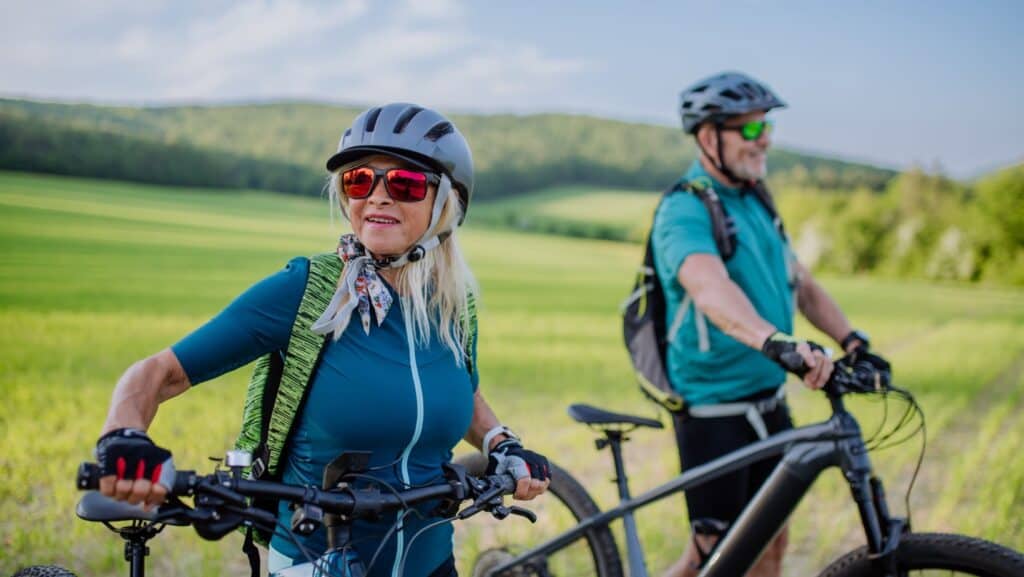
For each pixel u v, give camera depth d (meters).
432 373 2.60
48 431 7.90
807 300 4.63
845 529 6.05
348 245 2.58
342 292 2.52
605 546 4.23
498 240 61.12
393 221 2.55
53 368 11.45
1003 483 6.92
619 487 4.20
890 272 69.81
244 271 31.86
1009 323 28.03
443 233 2.65
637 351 4.41
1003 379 14.17
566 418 9.88
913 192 72.50
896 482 7.35
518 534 5.22
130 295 23.19
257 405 2.58
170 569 4.98
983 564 3.34
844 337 4.54
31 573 2.90
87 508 2.41
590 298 31.83
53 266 28.56
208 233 44.75
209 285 27.16
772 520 3.86
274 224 53.06
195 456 7.20
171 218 49.72
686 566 4.28
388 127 2.55
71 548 5.17
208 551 5.18
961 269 68.00
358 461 2.33
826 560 5.52
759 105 4.23
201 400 9.42
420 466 2.62
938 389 12.49
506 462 2.67
